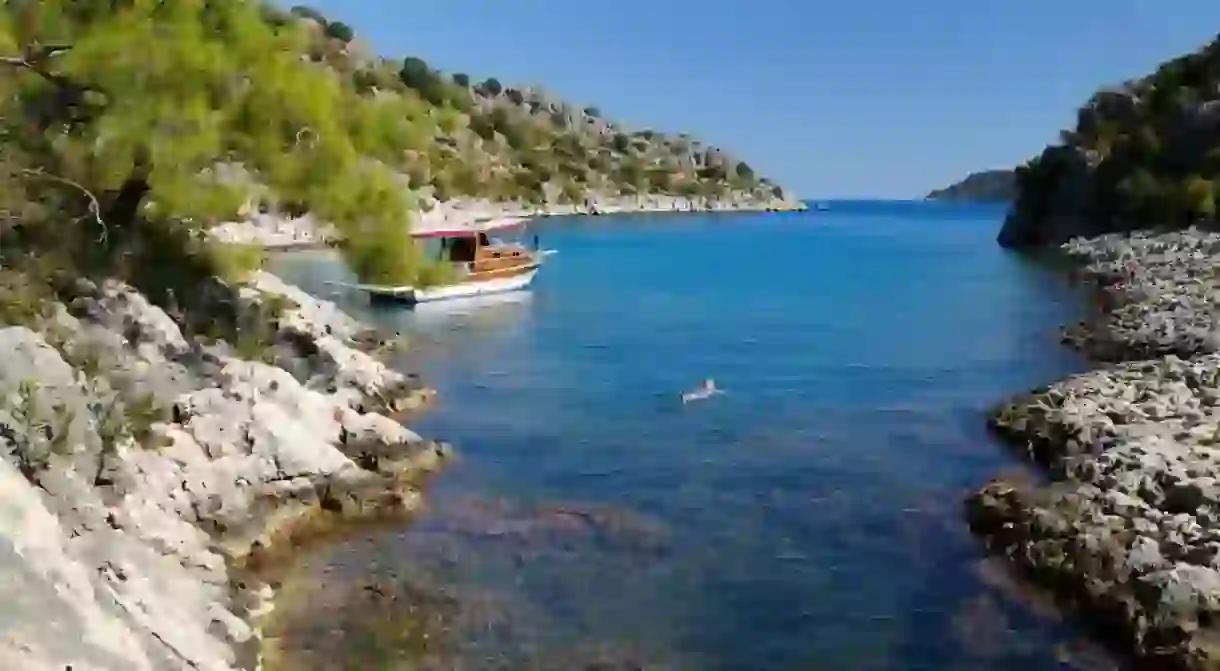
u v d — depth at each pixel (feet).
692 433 83.35
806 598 51.44
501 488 67.97
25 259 63.67
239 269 89.25
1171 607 44.01
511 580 53.16
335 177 77.46
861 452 77.51
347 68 465.06
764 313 163.84
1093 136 311.68
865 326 147.33
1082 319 148.56
